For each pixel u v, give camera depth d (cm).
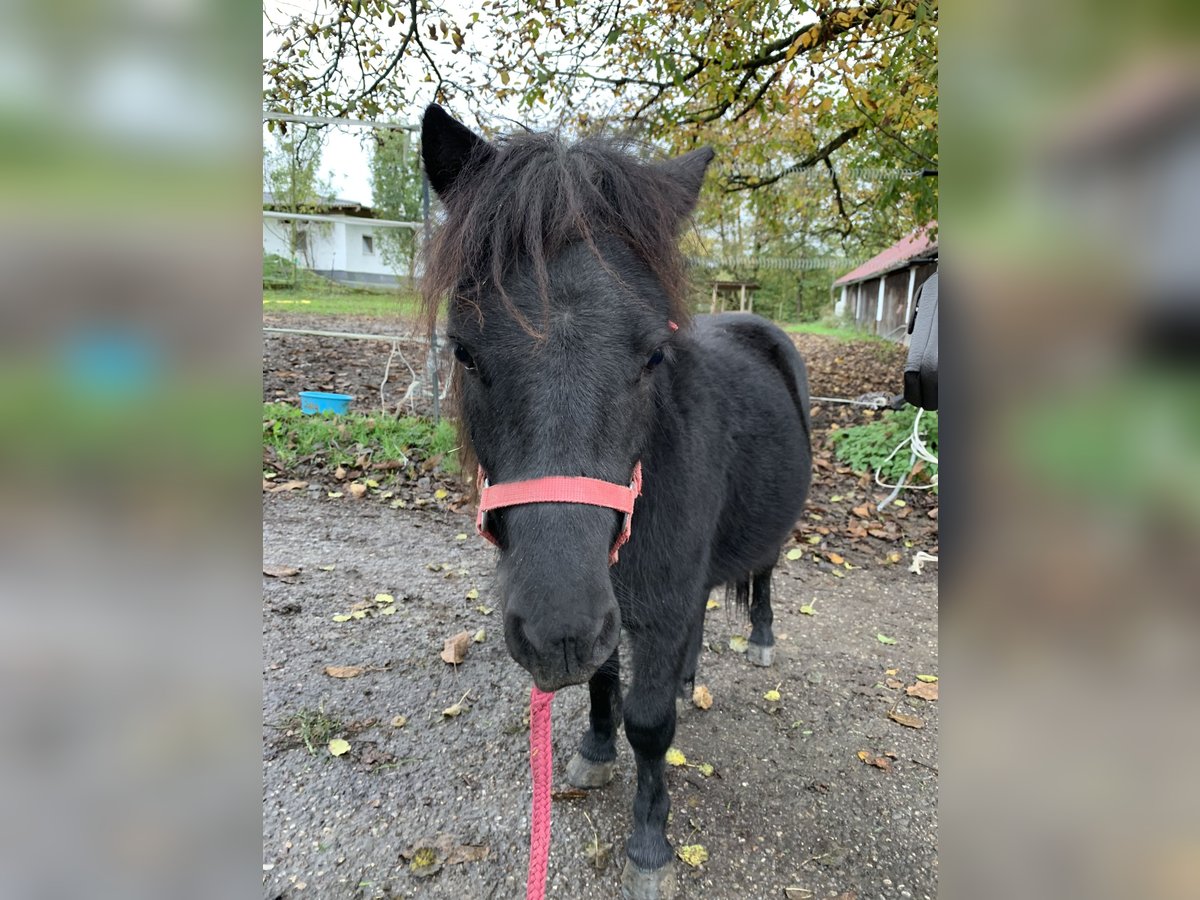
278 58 571
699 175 199
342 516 499
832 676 329
